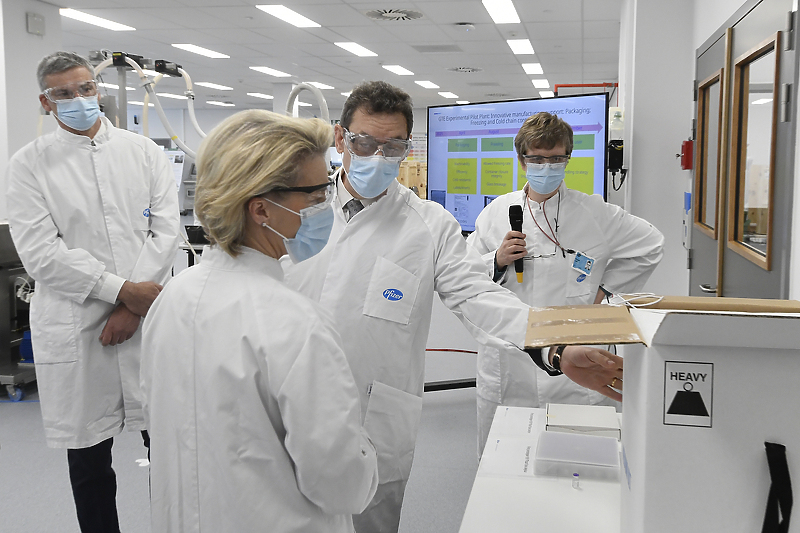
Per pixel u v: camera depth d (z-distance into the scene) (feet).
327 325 2.84
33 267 5.92
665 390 2.19
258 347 2.66
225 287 2.85
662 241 6.39
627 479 2.61
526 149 6.11
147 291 6.16
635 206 10.62
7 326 11.50
